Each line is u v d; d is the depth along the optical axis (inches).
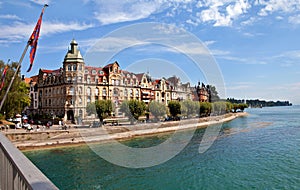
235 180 874.8
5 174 210.2
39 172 137.8
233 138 1951.3
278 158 1197.7
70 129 1806.1
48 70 3299.7
